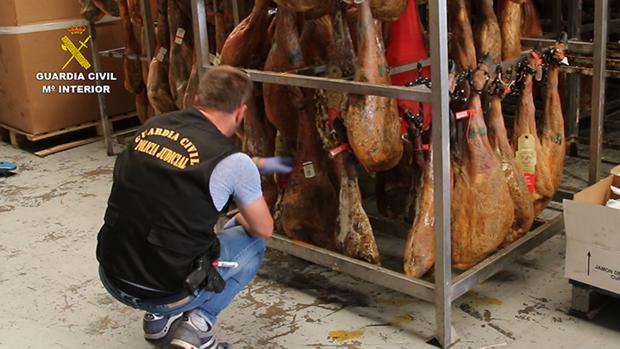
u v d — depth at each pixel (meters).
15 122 5.57
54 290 3.35
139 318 3.08
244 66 3.32
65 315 3.13
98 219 4.16
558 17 4.41
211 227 2.39
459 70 2.95
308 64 3.23
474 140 2.82
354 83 2.66
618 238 2.59
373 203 4.00
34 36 5.23
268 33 3.31
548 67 3.12
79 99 5.59
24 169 5.17
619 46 3.87
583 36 4.66
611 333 2.73
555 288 3.08
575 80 4.40
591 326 2.78
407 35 3.23
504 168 2.95
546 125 3.20
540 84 3.30
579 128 4.93
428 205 2.80
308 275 3.35
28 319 3.11
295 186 3.18
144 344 2.88
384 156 2.81
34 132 5.42
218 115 2.42
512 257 2.96
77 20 5.39
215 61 3.42
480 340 2.74
